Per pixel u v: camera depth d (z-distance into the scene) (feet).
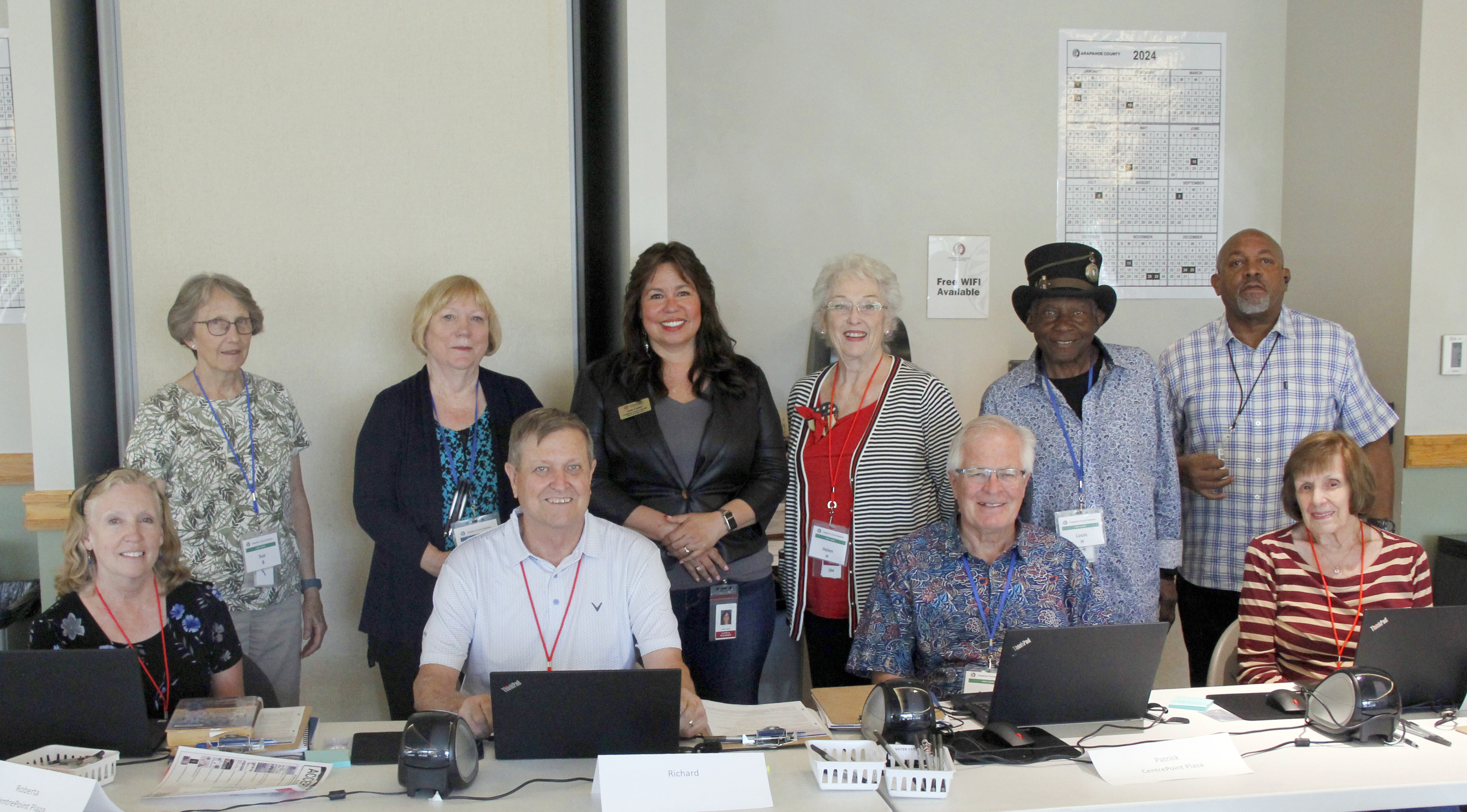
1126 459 8.16
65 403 9.23
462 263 9.93
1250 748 5.72
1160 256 12.89
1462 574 10.48
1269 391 9.25
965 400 12.74
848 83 12.25
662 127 9.95
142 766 5.39
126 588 6.31
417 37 9.72
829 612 8.49
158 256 9.39
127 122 9.25
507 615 6.51
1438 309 10.78
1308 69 12.39
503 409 8.59
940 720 6.09
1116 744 5.76
